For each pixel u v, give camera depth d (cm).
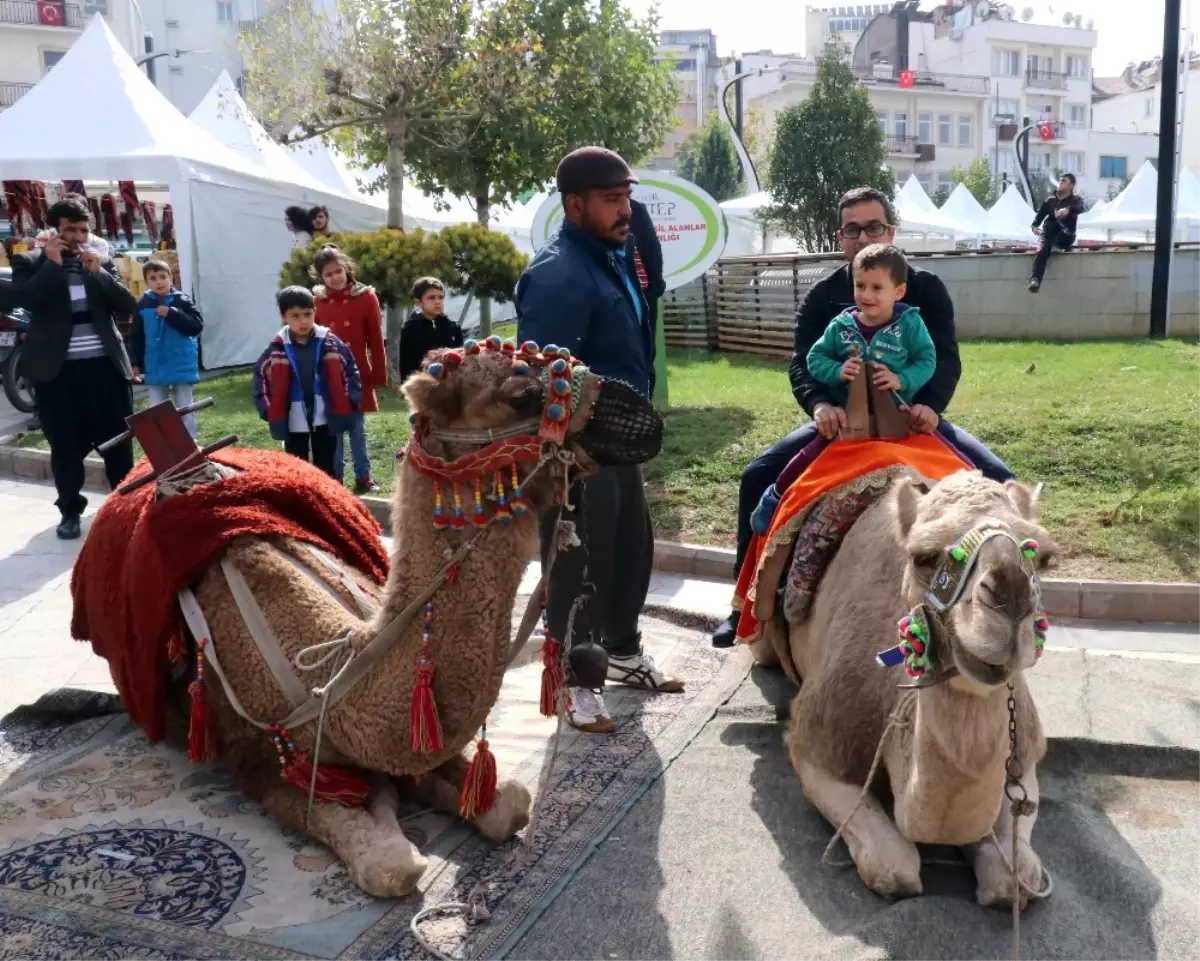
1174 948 318
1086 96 8062
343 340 922
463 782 382
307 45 1623
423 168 1902
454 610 329
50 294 781
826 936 325
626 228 470
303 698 368
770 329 1600
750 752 454
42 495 969
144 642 408
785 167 3130
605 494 473
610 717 485
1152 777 434
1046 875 347
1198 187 3547
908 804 323
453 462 325
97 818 394
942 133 7594
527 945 323
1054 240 1634
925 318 502
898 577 379
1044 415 948
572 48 1777
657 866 366
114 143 1473
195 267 1530
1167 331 1591
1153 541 694
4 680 547
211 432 1119
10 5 4409
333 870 358
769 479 511
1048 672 524
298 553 407
